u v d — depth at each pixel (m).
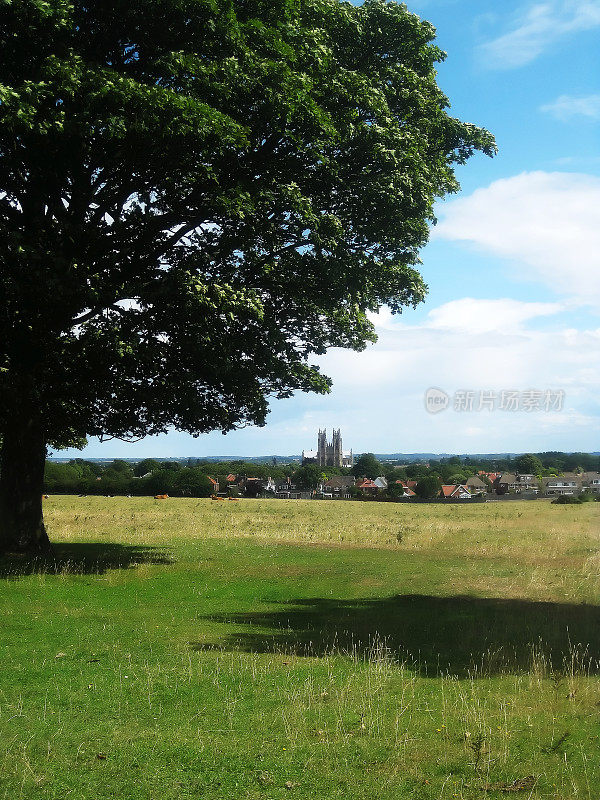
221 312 16.14
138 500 86.94
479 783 5.25
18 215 17.08
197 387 18.47
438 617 11.83
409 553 22.78
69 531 30.58
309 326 19.84
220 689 7.59
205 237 18.78
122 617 11.77
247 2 16.20
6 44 14.19
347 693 7.41
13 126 13.38
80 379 17.84
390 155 16.31
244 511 62.50
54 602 13.06
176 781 5.36
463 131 18.78
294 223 17.25
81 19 15.19
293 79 15.22
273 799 5.06
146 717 6.73
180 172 16.88
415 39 17.89
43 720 6.63
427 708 6.93
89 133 14.02
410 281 19.33
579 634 10.23
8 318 15.98
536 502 78.88
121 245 17.67
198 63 14.80
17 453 18.81
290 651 9.35
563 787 5.17
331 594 14.55
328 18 17.00
